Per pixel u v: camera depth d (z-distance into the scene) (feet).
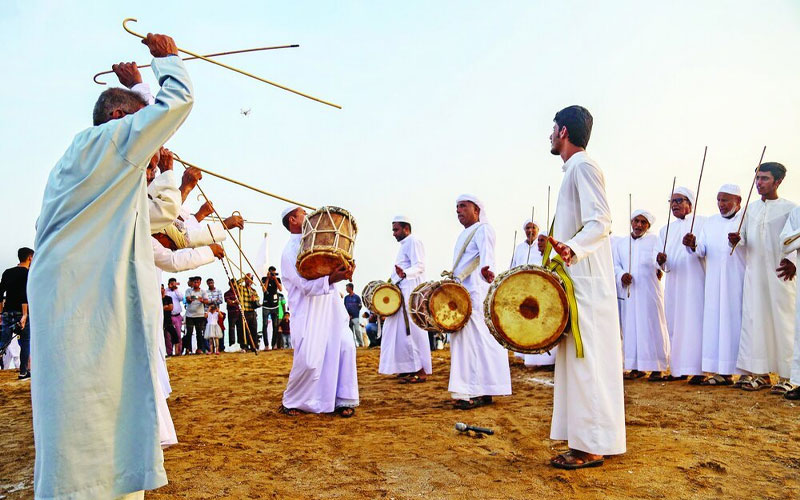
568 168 13.61
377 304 30.09
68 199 8.41
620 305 29.68
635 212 28.84
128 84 13.21
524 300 13.30
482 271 22.02
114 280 8.38
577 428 12.96
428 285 22.27
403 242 32.14
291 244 20.75
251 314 54.85
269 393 25.85
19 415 21.86
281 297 57.72
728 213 25.11
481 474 12.94
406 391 26.68
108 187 8.56
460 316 21.35
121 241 8.55
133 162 8.69
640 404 20.94
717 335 24.88
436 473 13.05
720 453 14.05
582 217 13.04
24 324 33.42
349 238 17.95
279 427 18.31
